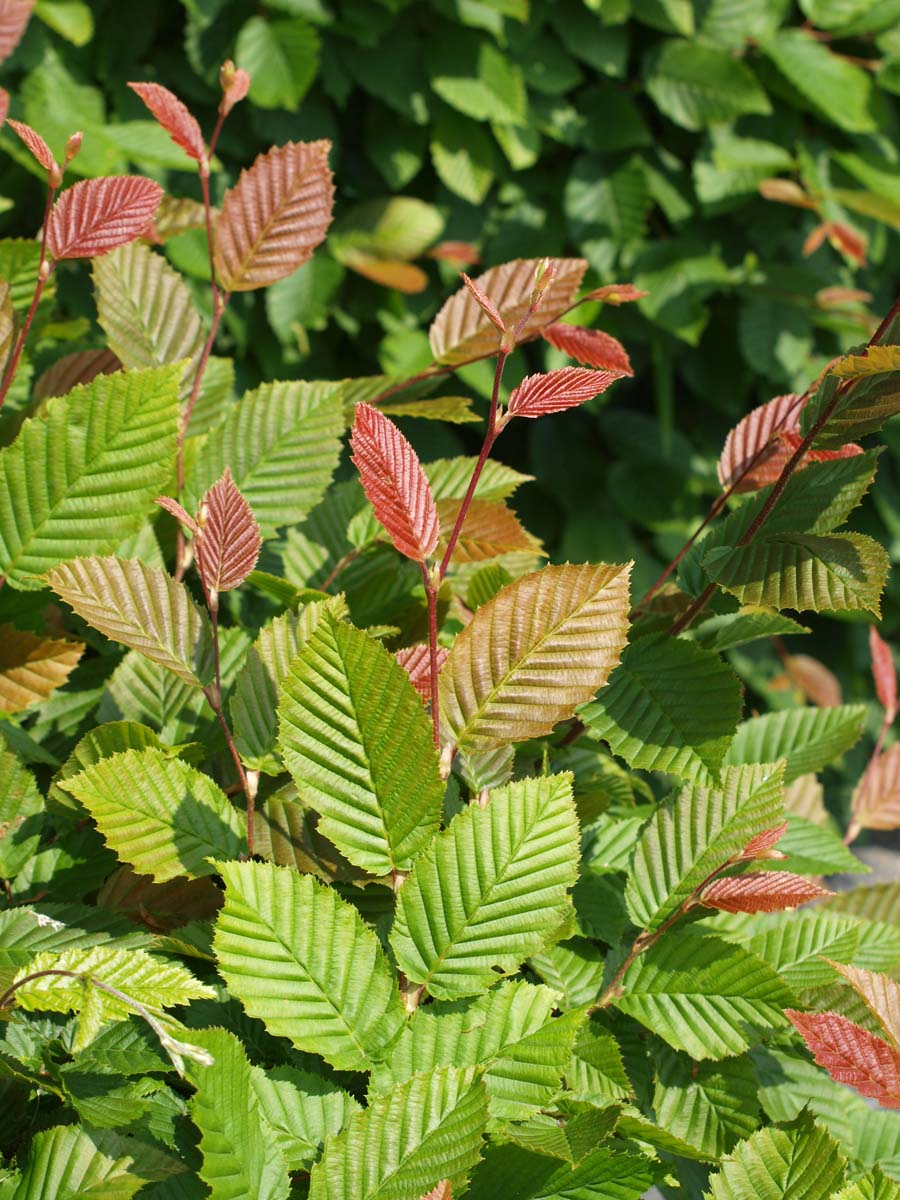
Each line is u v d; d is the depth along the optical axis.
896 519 3.35
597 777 1.34
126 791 1.23
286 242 1.33
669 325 2.93
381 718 1.20
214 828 1.24
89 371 1.35
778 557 1.27
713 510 1.34
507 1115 1.21
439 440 2.92
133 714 1.28
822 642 3.47
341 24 2.52
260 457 1.34
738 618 1.34
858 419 1.28
